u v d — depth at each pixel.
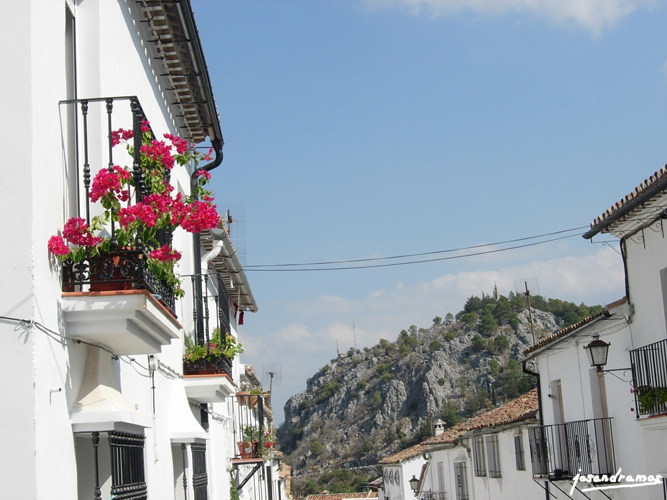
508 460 21.58
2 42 5.70
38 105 5.78
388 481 47.47
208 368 12.53
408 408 163.88
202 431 11.15
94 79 7.56
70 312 6.09
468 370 161.50
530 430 19.06
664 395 12.05
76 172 7.05
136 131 6.74
